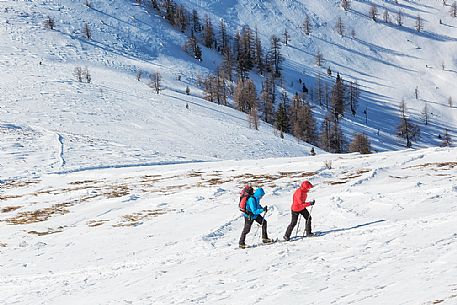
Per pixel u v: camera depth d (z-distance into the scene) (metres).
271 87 156.50
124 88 97.69
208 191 24.08
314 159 36.53
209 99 118.88
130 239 16.95
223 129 73.81
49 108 72.25
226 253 12.62
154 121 72.69
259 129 85.38
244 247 12.87
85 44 151.62
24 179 36.31
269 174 29.78
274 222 15.68
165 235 16.72
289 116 114.50
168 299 9.35
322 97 169.38
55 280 13.02
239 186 25.55
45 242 18.39
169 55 168.12
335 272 8.72
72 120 66.69
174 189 27.48
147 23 190.12
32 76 96.94
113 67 132.50
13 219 23.59
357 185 20.66
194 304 8.70
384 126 163.50
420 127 168.50
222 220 17.47
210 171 34.41
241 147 63.78
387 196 16.11
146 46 169.62
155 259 13.42
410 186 17.64
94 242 17.33
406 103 188.75
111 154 47.56
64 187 32.34
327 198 17.42
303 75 194.62
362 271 8.44
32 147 48.94
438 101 193.50
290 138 82.88
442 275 7.14
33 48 134.62
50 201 27.73
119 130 64.12
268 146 67.31
